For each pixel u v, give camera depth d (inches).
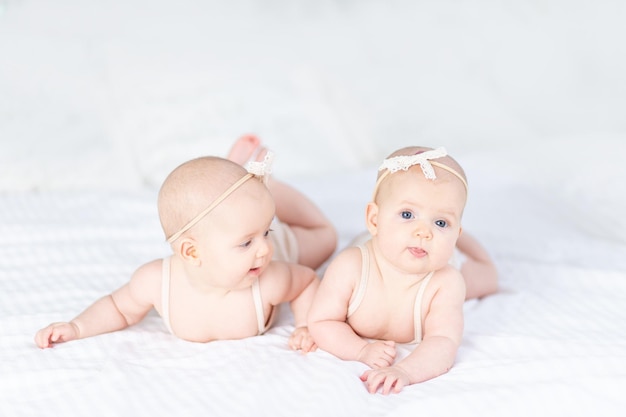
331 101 122.4
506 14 128.1
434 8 128.9
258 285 59.6
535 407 50.7
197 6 121.6
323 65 126.4
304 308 63.1
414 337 60.7
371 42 128.5
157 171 106.3
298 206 74.2
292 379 52.8
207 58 119.5
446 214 54.9
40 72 108.1
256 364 55.9
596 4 124.8
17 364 55.9
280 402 50.4
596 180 94.7
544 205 93.8
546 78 127.6
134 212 89.8
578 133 126.6
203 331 60.6
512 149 108.4
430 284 58.5
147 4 119.6
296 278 62.4
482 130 125.0
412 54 128.6
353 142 119.4
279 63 123.5
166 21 120.2
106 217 88.2
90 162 103.3
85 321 60.6
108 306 61.8
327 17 128.7
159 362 56.6
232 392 51.9
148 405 50.6
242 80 116.6
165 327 64.3
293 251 70.1
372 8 129.0
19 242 79.6
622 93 125.4
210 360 57.1
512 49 128.0
